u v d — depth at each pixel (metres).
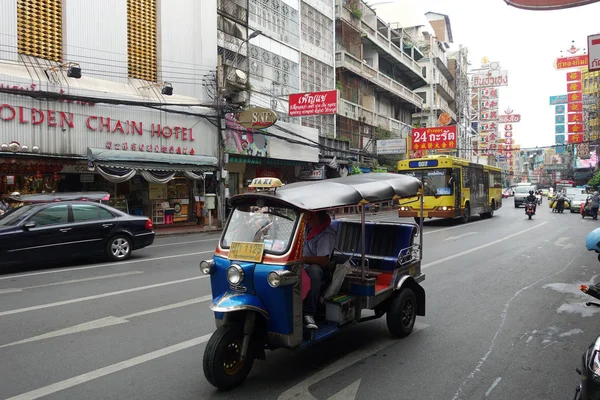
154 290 7.53
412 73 44.44
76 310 6.34
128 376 4.22
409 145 38.53
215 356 3.79
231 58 21.08
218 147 19.62
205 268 4.26
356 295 4.83
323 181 5.01
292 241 3.99
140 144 16.81
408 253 5.67
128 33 17.36
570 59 37.44
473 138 76.88
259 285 3.94
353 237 6.07
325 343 5.17
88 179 16.33
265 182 5.97
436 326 5.76
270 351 4.93
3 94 13.27
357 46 32.84
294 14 25.28
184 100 18.55
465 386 4.04
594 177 53.75
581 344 5.09
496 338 5.30
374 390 3.96
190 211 20.27
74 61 15.36
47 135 14.23
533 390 3.96
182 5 18.91
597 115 55.88
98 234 10.26
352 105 31.28
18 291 7.50
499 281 8.30
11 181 14.01
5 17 13.70
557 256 11.06
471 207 21.66
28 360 4.58
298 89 25.53
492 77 75.56
